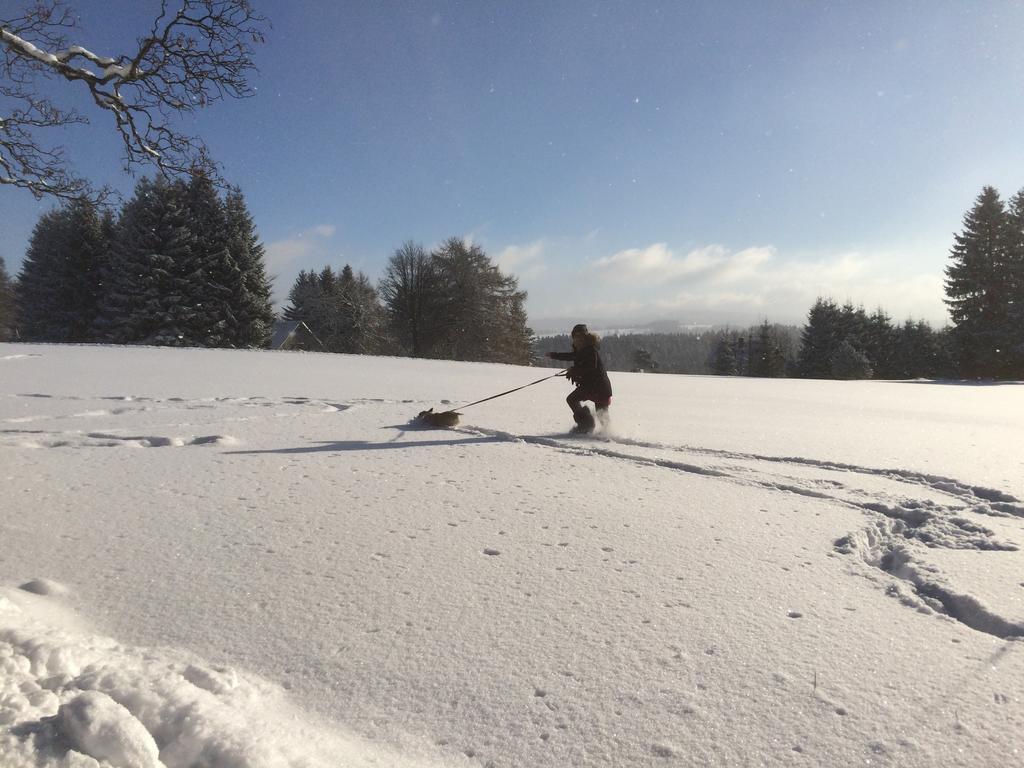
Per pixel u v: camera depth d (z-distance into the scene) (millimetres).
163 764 1798
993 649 2639
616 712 2207
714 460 6602
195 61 6281
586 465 6285
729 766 1937
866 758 1963
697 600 3115
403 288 58031
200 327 45562
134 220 44594
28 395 10875
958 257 46469
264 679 2402
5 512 4293
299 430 8148
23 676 2119
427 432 8211
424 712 2215
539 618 2914
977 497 5180
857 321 66062
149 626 2795
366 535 4016
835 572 3496
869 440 8031
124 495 4820
